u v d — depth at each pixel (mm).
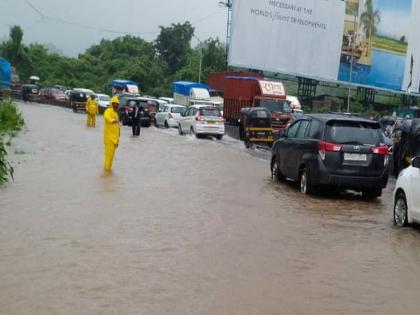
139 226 9250
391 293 6531
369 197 13906
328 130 13289
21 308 5551
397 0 50531
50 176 14141
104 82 87938
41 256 7340
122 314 5492
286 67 45000
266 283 6676
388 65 50875
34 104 65500
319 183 13188
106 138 15578
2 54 88812
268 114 27859
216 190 13500
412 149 16203
